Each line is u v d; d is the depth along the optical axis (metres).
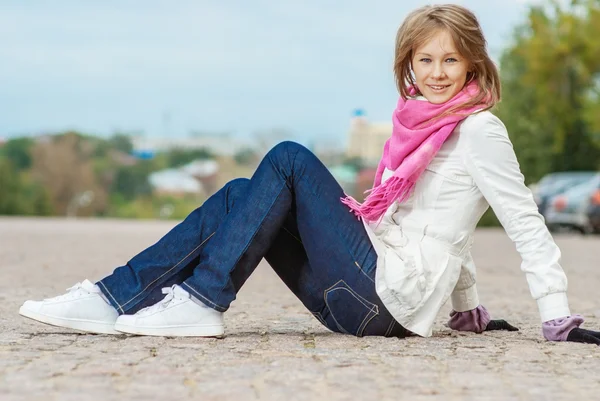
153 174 88.25
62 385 4.06
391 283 5.14
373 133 53.09
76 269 12.21
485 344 5.28
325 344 5.14
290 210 5.28
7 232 23.58
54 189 85.38
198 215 5.35
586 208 27.33
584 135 45.94
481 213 5.39
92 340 5.21
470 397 3.95
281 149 5.20
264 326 6.34
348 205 5.24
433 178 5.26
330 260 5.18
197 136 90.81
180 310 5.24
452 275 5.27
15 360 4.62
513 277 12.58
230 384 4.11
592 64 42.94
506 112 48.12
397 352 4.93
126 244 19.19
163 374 4.30
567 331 5.29
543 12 44.12
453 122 5.19
